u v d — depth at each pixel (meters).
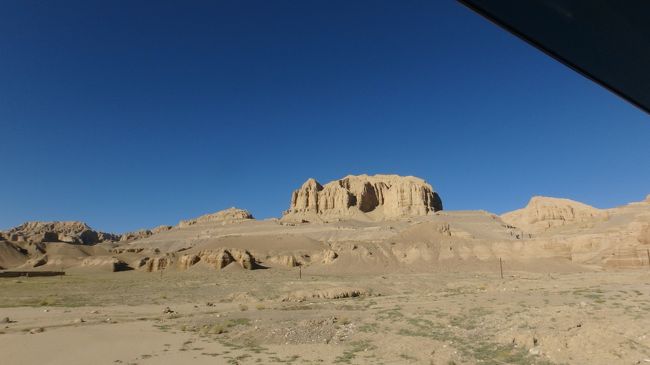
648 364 26.59
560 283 80.62
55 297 78.75
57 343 35.81
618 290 58.09
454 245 163.00
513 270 134.75
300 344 36.84
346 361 31.41
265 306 65.50
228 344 37.12
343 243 171.88
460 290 81.56
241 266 150.25
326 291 80.50
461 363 30.14
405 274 126.94
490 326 39.16
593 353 28.81
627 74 3.61
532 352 30.48
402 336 38.16
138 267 170.88
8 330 42.72
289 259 161.38
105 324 47.53
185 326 45.62
